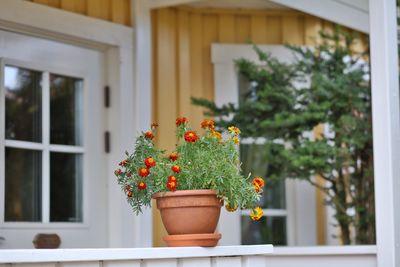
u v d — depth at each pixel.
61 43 5.81
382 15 5.20
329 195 6.88
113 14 6.08
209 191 3.71
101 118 6.08
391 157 5.14
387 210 5.13
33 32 5.57
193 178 3.76
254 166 7.09
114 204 6.02
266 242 7.12
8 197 5.36
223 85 7.04
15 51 5.48
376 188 5.18
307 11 6.21
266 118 6.76
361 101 6.66
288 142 6.85
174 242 3.73
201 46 6.99
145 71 6.24
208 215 3.73
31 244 5.46
